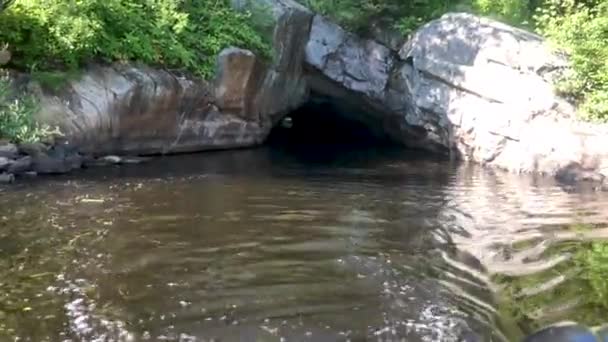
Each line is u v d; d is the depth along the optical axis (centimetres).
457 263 724
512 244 816
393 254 755
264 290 616
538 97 1552
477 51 1706
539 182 1370
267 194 1106
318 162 1590
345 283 643
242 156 1631
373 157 1734
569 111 1509
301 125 2580
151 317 544
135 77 1451
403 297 607
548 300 605
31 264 676
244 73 1703
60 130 1310
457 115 1709
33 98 1280
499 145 1608
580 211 1042
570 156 1424
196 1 1733
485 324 545
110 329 517
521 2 1919
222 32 1700
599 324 544
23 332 507
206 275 655
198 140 1653
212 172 1331
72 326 521
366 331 525
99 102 1384
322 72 1972
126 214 910
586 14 1508
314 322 541
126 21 1500
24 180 1155
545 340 432
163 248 746
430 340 510
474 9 1955
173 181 1197
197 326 527
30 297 582
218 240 789
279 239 803
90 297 586
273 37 1812
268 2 1853
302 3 2027
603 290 633
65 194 1038
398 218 959
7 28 1289
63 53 1335
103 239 777
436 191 1218
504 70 1633
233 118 1733
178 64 1579
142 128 1491
